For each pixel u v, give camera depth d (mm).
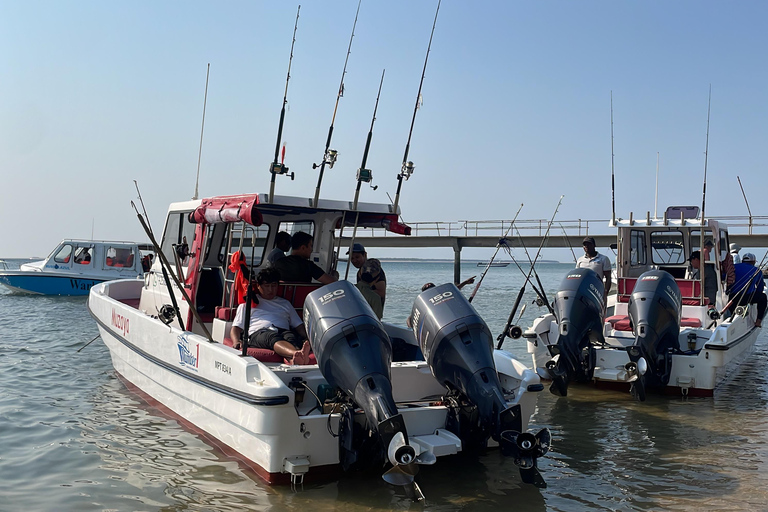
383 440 4539
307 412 5324
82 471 5547
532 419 7480
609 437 6711
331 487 5098
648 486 5250
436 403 5609
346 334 4984
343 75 6344
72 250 23109
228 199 6480
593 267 10055
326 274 6754
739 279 10773
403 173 6816
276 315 6262
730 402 8312
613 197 10836
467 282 6957
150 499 4953
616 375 8477
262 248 7285
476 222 33000
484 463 5695
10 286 22578
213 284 7379
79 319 16422
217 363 5645
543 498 4969
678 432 6891
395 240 35125
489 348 5355
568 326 7926
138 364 7750
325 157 6199
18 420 7039
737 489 5168
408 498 4922
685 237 10562
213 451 5984
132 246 23672
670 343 8352
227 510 4730
